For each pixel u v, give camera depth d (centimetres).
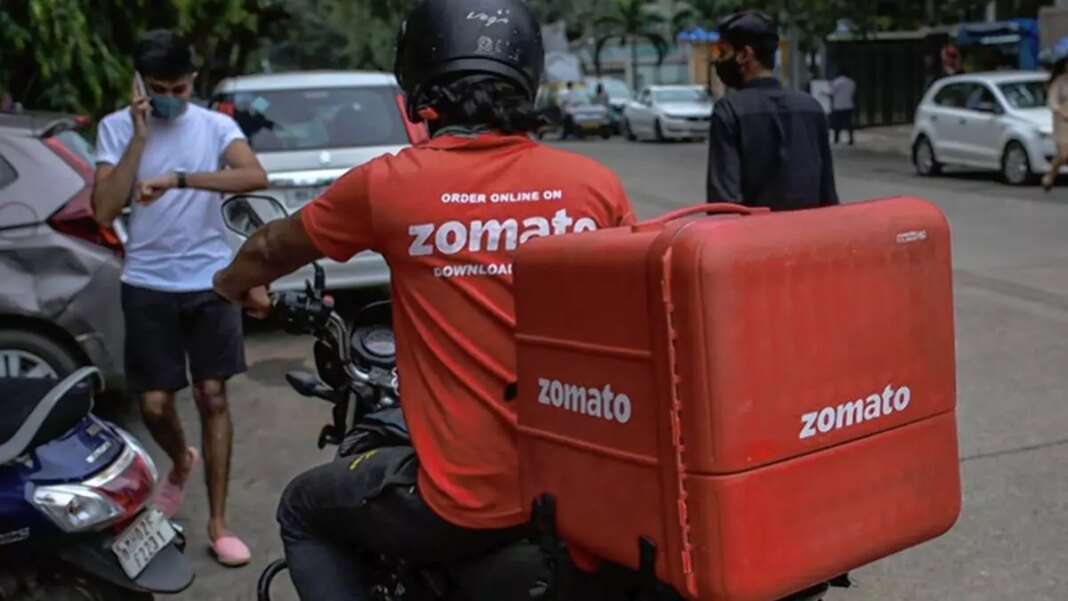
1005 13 2778
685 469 185
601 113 3156
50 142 572
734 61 475
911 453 208
